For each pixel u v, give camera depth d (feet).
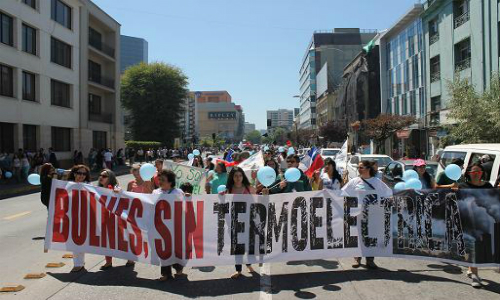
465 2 87.97
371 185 21.98
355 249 21.88
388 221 21.85
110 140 145.48
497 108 51.62
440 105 102.01
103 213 21.75
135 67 197.67
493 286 19.04
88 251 21.79
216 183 28.12
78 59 121.19
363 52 205.98
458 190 20.74
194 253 21.04
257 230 21.42
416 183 22.35
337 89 267.18
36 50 99.71
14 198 59.21
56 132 111.14
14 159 77.15
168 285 19.76
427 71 108.37
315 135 208.03
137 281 20.39
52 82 108.58
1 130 87.40
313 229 21.80
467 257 20.22
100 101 144.97
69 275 21.42
